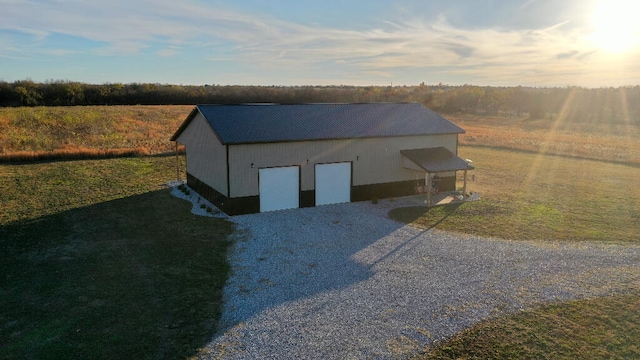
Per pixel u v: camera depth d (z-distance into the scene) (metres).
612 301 11.40
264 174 19.09
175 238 15.84
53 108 64.94
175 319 10.41
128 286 12.09
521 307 11.09
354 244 15.49
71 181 24.22
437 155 22.16
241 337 9.70
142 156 32.00
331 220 18.23
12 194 21.38
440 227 17.48
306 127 20.61
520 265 13.75
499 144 40.22
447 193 22.97
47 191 22.06
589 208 20.30
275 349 9.28
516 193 23.12
